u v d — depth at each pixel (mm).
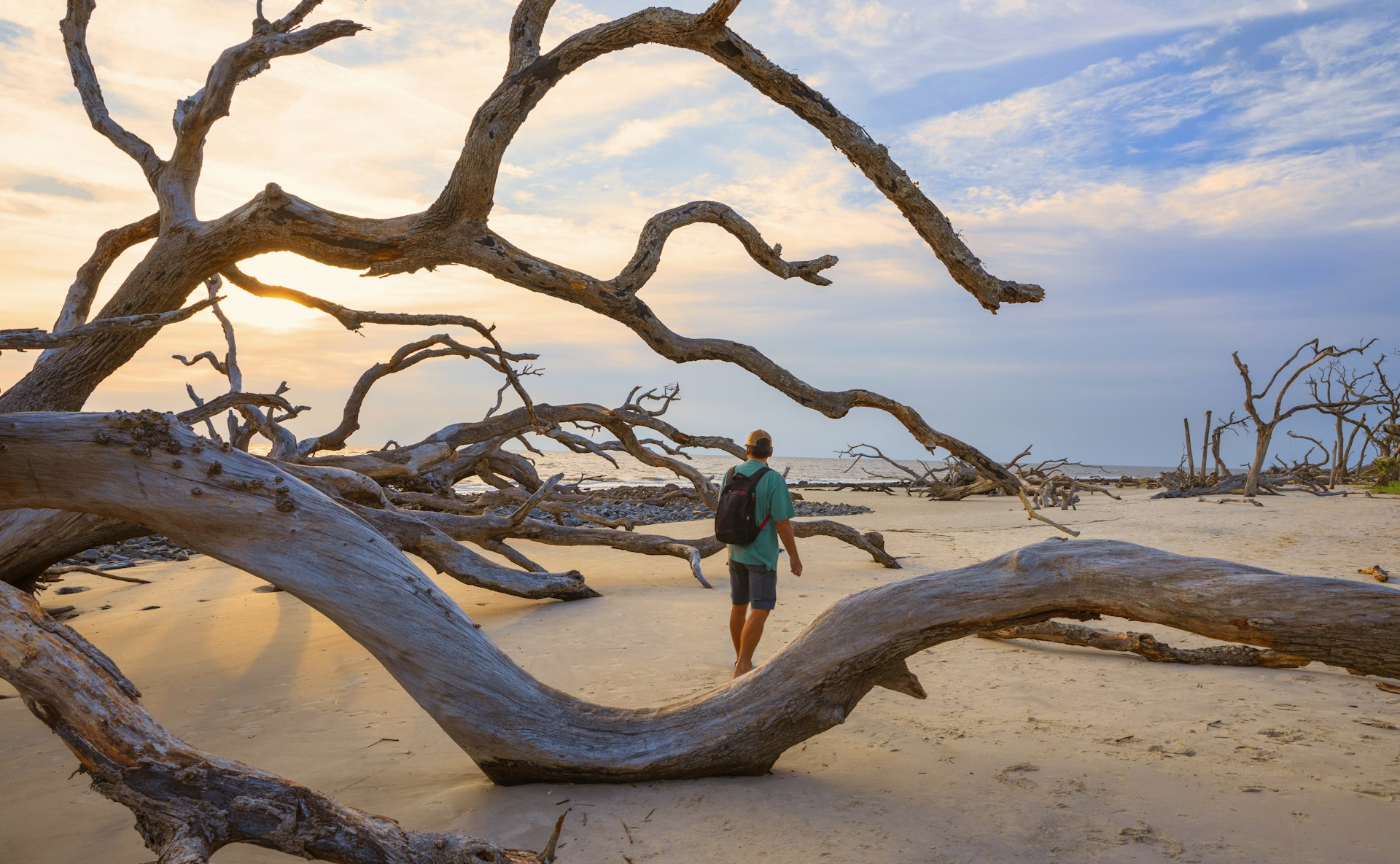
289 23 6988
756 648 6656
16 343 3906
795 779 3875
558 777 3830
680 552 10891
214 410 7496
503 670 3949
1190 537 14641
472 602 9656
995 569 3744
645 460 11672
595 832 3324
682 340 6824
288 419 11875
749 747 3809
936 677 5715
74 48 7062
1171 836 3150
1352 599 3002
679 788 3789
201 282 6430
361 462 9867
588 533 10938
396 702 5570
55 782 4258
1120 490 37469
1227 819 3301
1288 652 3137
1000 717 4754
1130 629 7332
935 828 3277
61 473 4082
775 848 3135
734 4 5078
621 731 3902
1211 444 32812
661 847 3166
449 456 10742
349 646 7414
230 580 11766
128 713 2750
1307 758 3982
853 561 12609
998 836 3191
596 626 7785
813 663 3803
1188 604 3293
